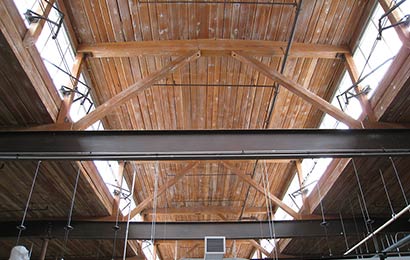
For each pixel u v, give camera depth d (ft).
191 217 53.06
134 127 33.42
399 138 18.58
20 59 16.97
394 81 20.29
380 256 23.03
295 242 41.09
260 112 32.35
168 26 24.72
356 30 25.08
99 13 23.66
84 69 26.40
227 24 24.85
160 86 29.63
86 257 42.06
